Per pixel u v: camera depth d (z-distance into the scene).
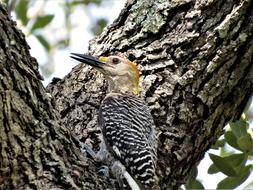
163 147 11.02
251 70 11.66
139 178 10.52
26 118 8.87
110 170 10.93
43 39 16.55
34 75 9.10
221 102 11.43
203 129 11.28
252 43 11.55
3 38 8.74
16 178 8.76
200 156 11.63
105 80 12.09
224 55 11.40
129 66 11.91
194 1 11.90
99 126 11.37
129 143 10.93
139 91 11.65
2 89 8.55
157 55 11.73
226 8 11.73
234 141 12.36
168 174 10.90
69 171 9.27
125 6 12.42
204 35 11.60
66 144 9.46
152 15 12.04
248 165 12.31
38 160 8.95
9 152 8.69
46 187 8.88
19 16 15.92
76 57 12.13
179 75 11.43
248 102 13.02
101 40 12.52
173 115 11.20
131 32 12.16
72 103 11.66
